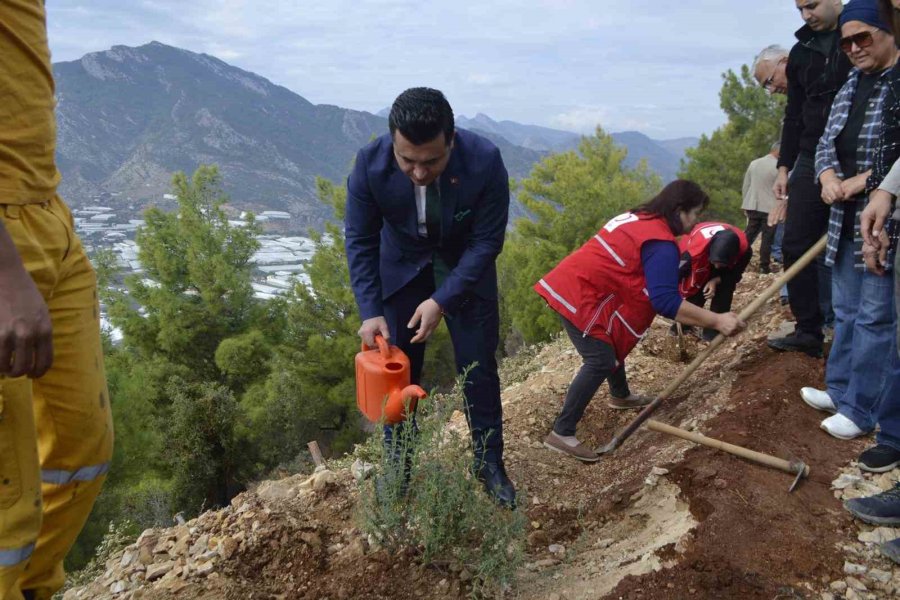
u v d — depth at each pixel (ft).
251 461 67.87
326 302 69.41
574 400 11.56
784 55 14.25
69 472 5.83
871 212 8.54
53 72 5.26
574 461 11.80
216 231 76.23
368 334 9.00
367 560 8.71
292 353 70.49
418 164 7.56
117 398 53.16
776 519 8.23
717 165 73.51
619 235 10.67
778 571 7.42
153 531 10.23
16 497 4.90
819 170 10.41
